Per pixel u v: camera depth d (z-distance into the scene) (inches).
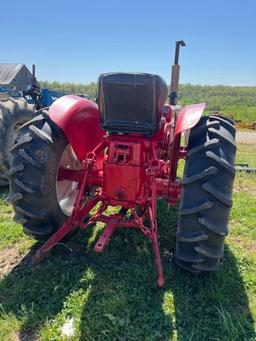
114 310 94.7
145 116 103.2
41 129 111.3
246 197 187.9
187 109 114.2
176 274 111.5
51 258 120.7
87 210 117.6
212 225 96.3
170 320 92.5
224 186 97.9
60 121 111.3
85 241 131.9
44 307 97.1
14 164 108.4
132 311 95.3
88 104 126.1
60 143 113.7
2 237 137.2
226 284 106.3
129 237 134.0
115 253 123.5
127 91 99.6
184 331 89.6
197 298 101.4
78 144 118.0
